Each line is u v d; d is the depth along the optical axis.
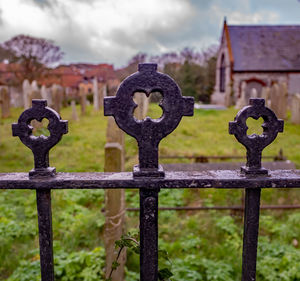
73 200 4.66
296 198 4.83
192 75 19.64
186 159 7.16
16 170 6.04
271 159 6.96
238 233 3.83
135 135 1.15
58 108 13.43
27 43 28.62
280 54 23.11
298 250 3.37
